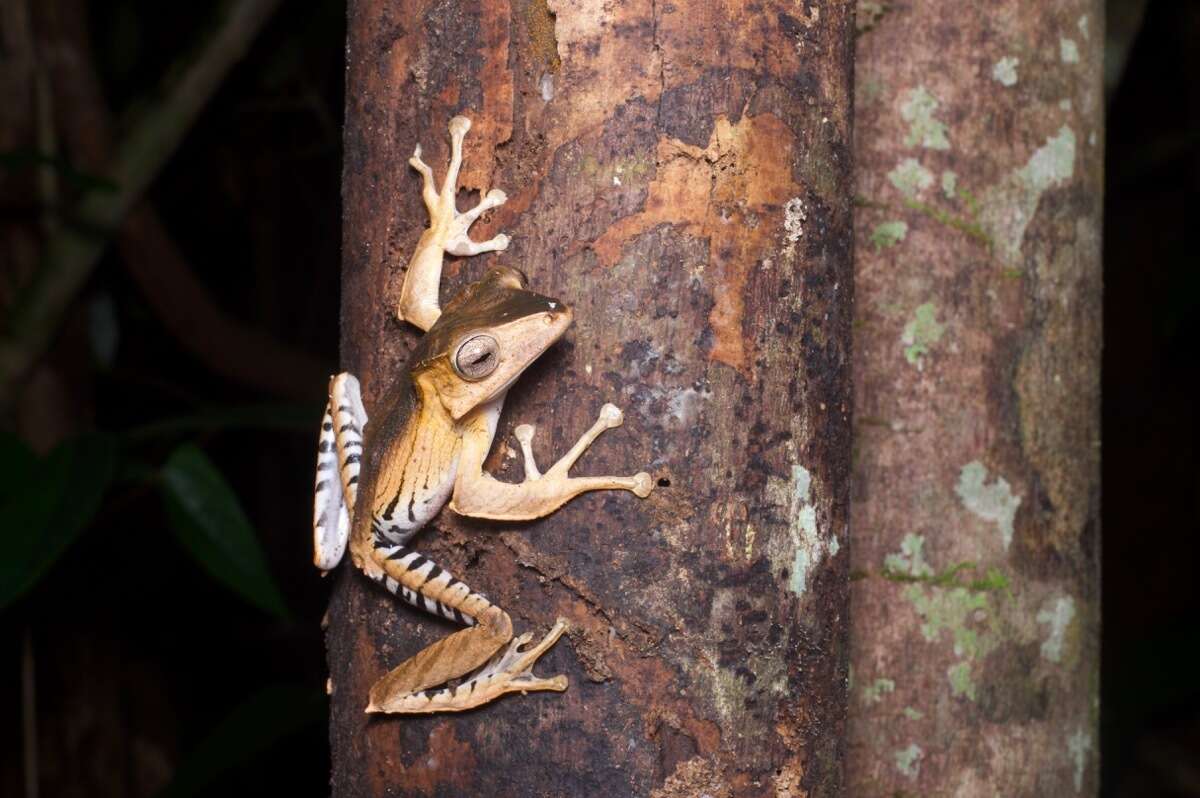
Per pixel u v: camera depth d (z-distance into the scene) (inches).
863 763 40.1
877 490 40.2
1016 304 40.4
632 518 35.7
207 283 72.2
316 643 71.0
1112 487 84.5
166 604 67.4
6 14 55.6
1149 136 84.7
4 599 42.0
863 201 40.4
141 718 64.6
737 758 35.8
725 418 35.8
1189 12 81.3
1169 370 84.4
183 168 70.1
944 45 40.4
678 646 35.7
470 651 36.0
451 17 36.4
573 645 35.8
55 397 57.8
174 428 46.2
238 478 72.0
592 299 35.8
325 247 71.7
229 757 45.9
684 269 35.8
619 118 35.8
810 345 36.3
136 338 70.8
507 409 36.2
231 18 56.2
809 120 36.3
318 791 70.7
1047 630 40.4
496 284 36.1
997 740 40.2
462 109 36.4
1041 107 40.6
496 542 36.1
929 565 40.2
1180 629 70.4
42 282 54.9
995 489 40.3
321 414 47.3
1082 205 40.9
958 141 40.4
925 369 40.3
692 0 35.9
